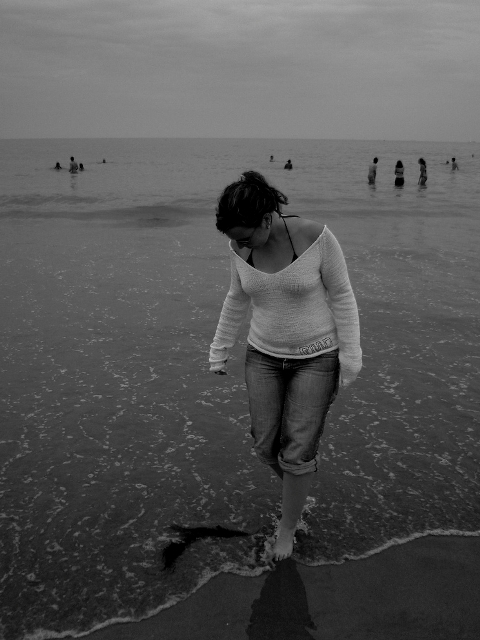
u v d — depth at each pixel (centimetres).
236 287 279
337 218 1444
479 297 714
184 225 1338
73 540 293
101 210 1568
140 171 4038
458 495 329
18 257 945
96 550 287
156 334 589
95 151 11425
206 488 337
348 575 272
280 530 281
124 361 520
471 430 399
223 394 458
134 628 243
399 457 367
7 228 1268
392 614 250
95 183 2711
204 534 299
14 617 247
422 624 245
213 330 602
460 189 2411
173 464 361
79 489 335
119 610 251
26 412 424
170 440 388
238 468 357
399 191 2278
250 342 273
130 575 271
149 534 298
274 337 260
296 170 4338
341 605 255
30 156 7956
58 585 265
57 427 403
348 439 388
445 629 242
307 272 246
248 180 234
